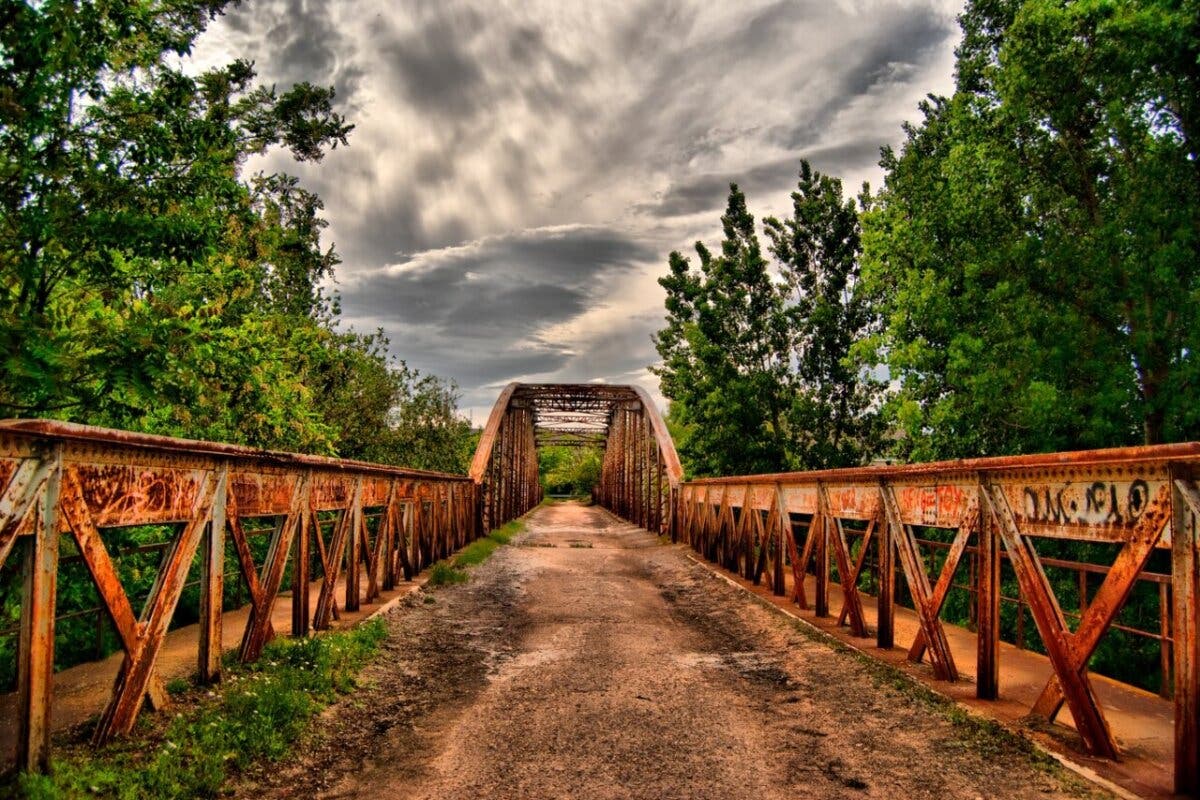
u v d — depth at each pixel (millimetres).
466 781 3988
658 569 14422
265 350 7977
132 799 3230
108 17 4805
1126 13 7328
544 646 7445
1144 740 4129
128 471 3717
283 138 8891
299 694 4844
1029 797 3541
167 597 4141
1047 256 8836
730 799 3725
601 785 3920
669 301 21375
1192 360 7840
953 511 5211
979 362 9250
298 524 6348
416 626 8078
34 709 3070
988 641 4895
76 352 4609
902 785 3811
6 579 4625
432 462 18469
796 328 17656
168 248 5020
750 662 6785
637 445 33438
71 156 4855
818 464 16438
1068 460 3836
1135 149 8523
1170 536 3357
